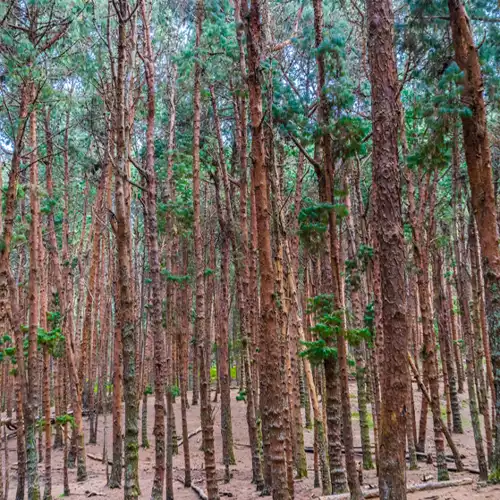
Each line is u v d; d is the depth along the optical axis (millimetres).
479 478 9180
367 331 7129
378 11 5555
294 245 11547
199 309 10125
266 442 10273
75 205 20359
